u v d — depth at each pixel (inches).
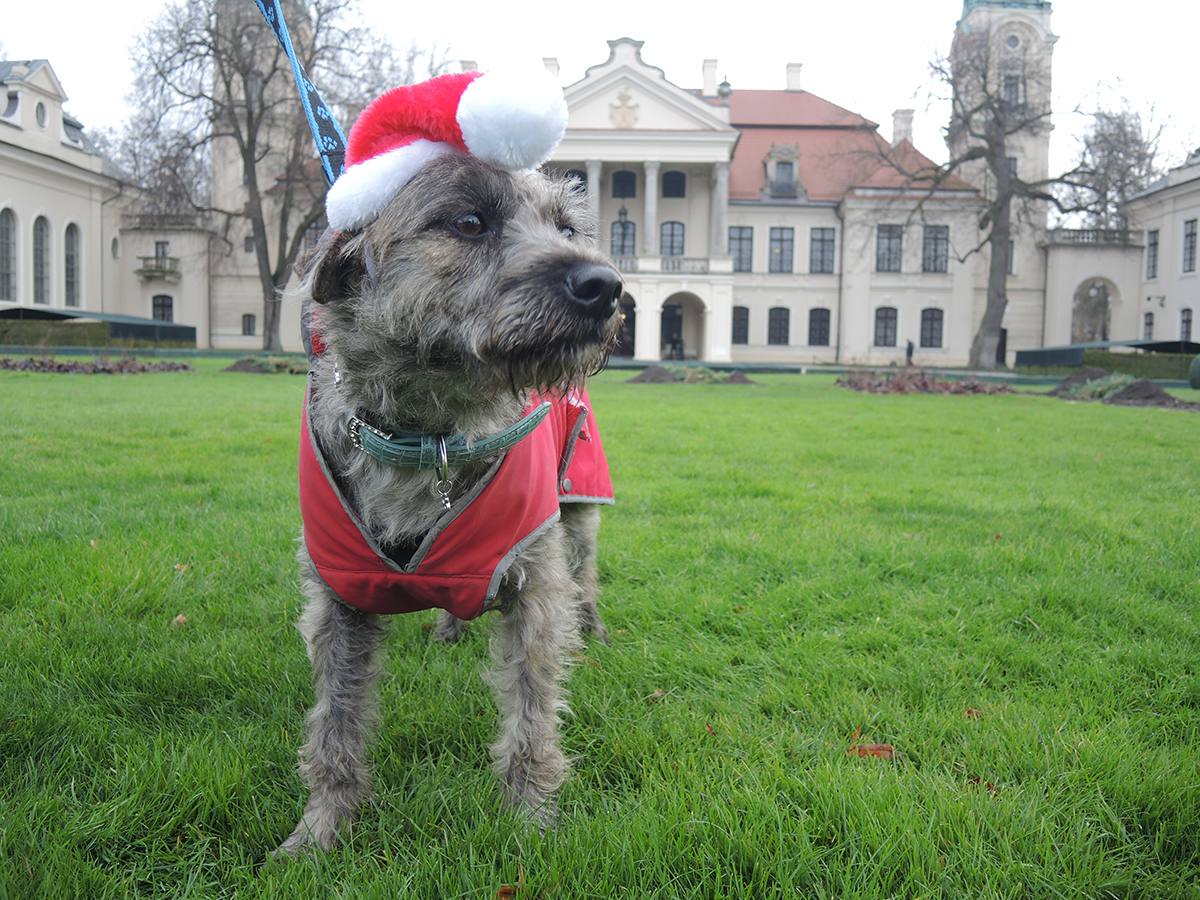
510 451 89.4
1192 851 82.9
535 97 77.2
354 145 85.2
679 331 2086.6
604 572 171.6
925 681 119.3
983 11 2017.7
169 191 1469.0
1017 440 406.3
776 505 233.5
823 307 2114.9
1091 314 2506.2
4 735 96.7
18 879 73.2
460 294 77.4
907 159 2177.7
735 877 75.2
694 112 1865.2
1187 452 362.9
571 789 92.7
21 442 317.4
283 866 78.9
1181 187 1866.4
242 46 1461.6
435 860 77.7
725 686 119.1
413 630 140.0
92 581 145.8
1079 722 106.7
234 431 374.3
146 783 88.3
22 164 1740.9
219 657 120.5
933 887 75.8
